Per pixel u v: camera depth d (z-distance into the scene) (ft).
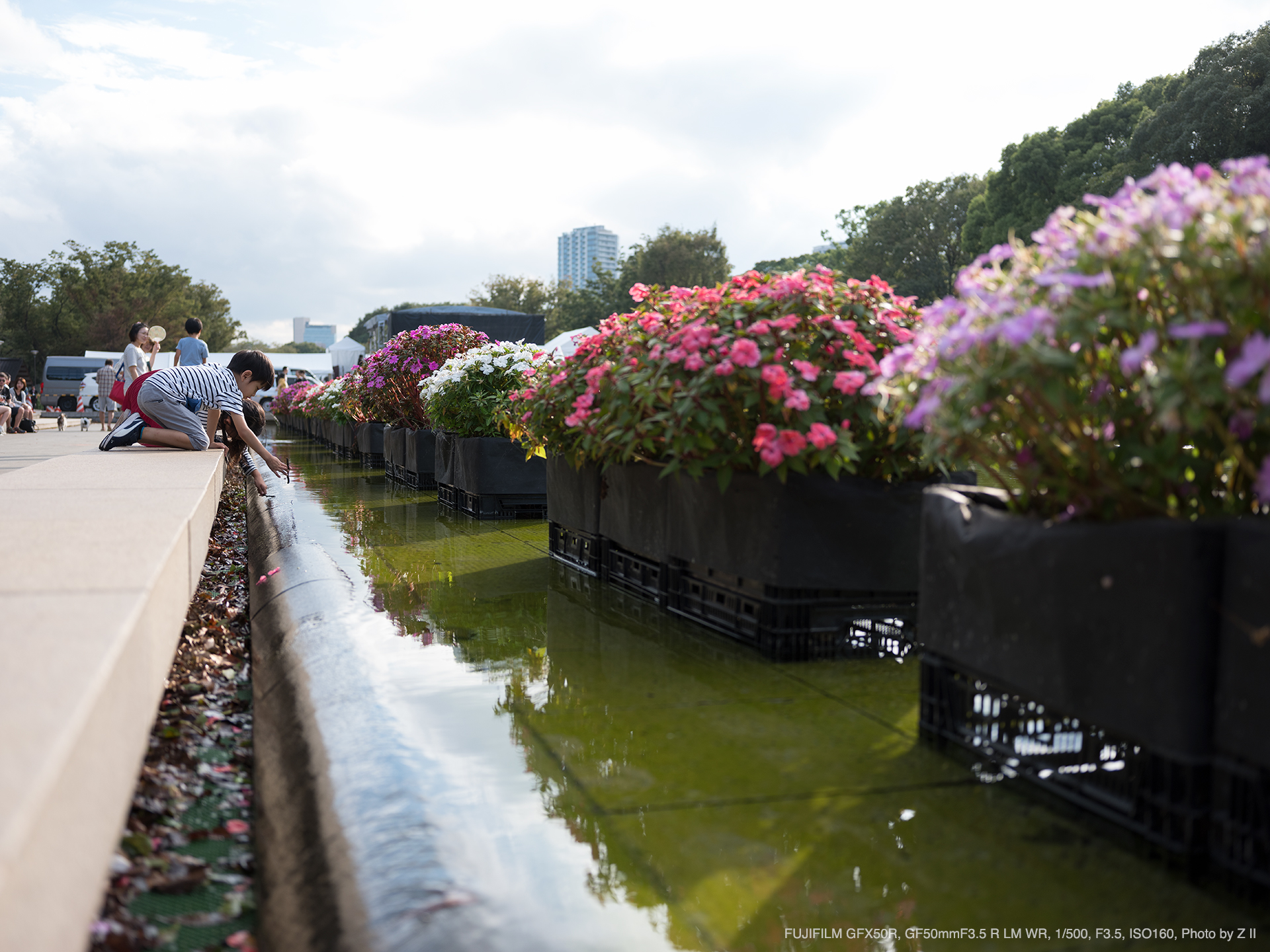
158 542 8.00
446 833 5.57
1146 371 5.70
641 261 181.57
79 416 128.16
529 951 4.40
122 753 4.71
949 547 7.14
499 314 49.01
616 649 10.28
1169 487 6.09
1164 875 5.20
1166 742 5.24
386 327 51.08
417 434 27.94
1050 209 125.29
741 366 9.90
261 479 28.02
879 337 10.61
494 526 20.45
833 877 5.20
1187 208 5.16
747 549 10.38
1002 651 6.55
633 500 13.05
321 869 5.27
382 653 9.98
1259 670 4.83
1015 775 6.68
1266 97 103.35
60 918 3.33
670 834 5.71
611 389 11.83
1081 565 5.80
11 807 3.00
